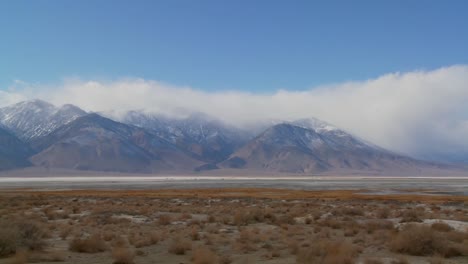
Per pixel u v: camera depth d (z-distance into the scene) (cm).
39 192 10388
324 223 3666
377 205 6103
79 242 2445
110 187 14300
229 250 2497
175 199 7538
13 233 2300
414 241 2331
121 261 2131
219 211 4991
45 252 2377
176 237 2834
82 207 5541
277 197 8012
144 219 4206
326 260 1994
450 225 3481
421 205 6203
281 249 2516
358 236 2938
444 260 2150
